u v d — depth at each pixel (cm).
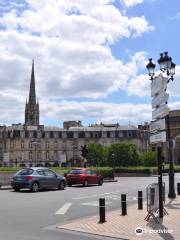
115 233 1207
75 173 3634
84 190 3067
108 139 14850
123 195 1598
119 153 10506
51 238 1144
